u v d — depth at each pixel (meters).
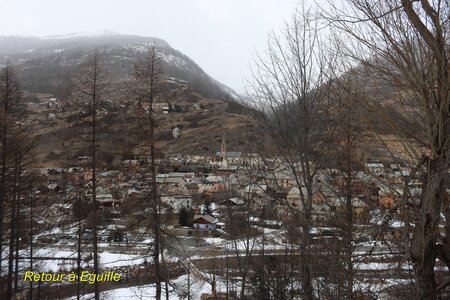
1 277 20.09
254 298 15.38
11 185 18.77
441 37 3.71
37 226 22.39
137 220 14.72
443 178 3.89
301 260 6.84
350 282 6.25
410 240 4.23
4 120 17.83
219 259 24.00
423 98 3.87
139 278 22.17
